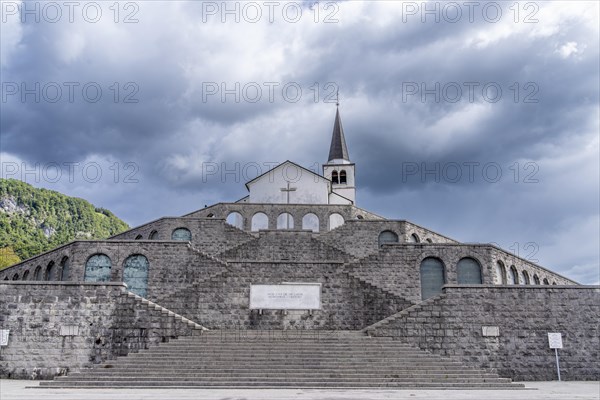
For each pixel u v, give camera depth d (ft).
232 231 140.26
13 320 80.38
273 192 188.34
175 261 112.98
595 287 84.28
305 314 94.48
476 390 63.26
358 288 96.89
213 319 94.27
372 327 81.56
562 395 57.11
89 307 81.15
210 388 61.93
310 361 70.49
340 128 269.03
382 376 67.41
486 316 82.38
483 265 115.96
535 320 82.53
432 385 65.26
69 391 58.44
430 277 115.24
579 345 81.71
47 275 123.13
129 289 111.45
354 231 140.26
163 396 52.85
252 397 52.29
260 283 95.14
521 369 80.28
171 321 80.38
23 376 77.92
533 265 136.36
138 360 70.54
